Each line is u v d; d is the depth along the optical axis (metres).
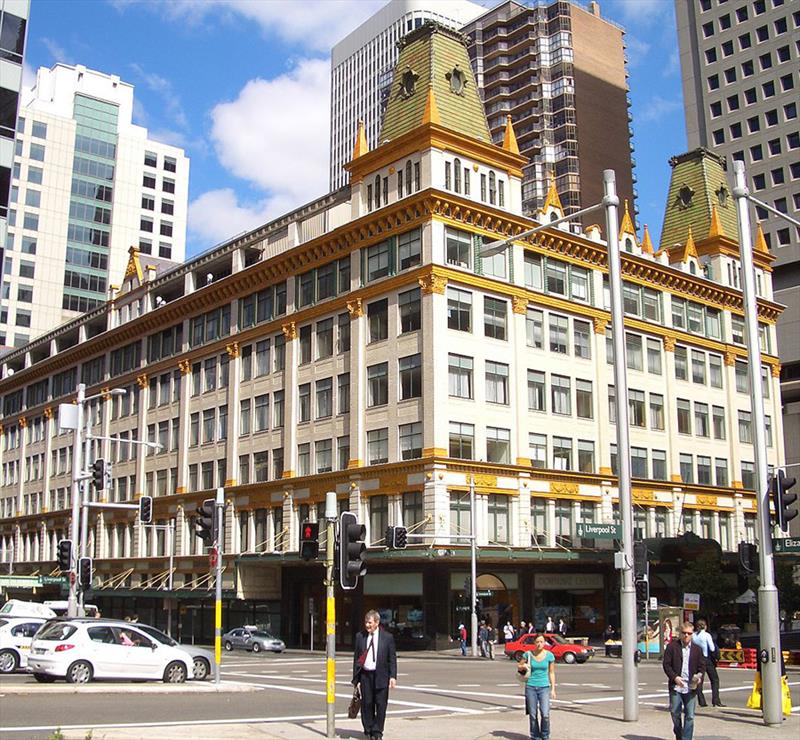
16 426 95.50
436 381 50.12
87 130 130.50
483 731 17.73
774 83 99.38
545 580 54.25
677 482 63.44
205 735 16.27
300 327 60.34
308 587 57.50
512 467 52.59
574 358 58.66
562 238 58.78
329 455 56.53
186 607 65.75
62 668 25.25
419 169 53.50
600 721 19.38
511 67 133.00
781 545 52.72
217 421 66.56
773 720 18.77
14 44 43.56
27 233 122.19
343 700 24.03
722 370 70.19
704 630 22.75
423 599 49.47
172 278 74.00
